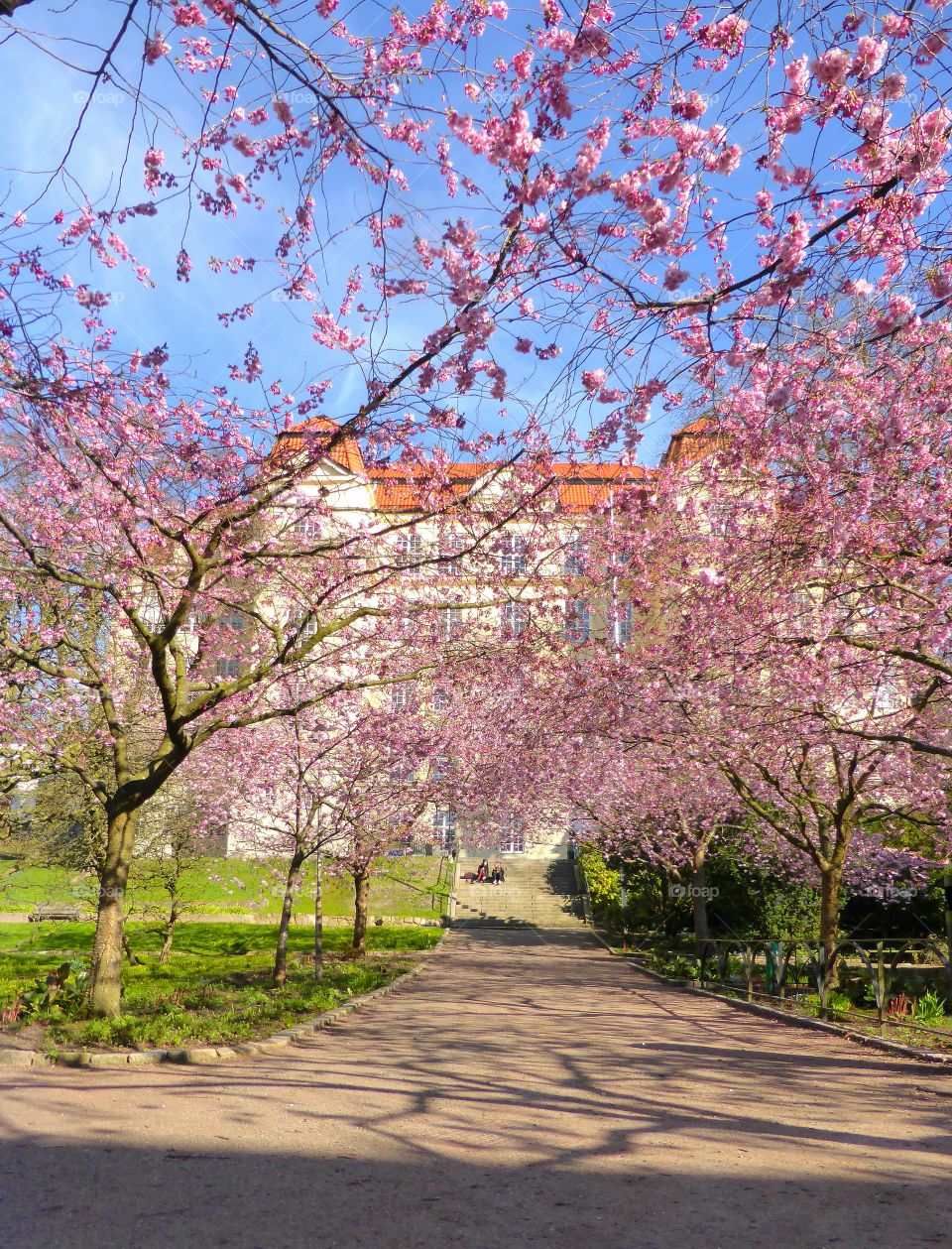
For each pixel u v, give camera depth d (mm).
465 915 38281
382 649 14102
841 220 5812
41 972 19844
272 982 17578
